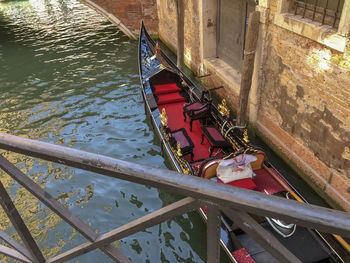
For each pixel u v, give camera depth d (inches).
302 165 246.1
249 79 264.5
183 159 231.6
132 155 303.4
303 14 211.6
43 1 904.3
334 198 219.5
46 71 495.2
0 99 421.7
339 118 195.6
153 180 31.4
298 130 240.7
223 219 182.7
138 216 237.9
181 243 213.5
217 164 209.6
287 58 232.1
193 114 277.7
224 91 358.6
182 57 434.0
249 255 169.3
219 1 366.6
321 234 170.2
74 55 547.2
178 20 406.3
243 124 288.0
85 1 570.9
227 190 28.8
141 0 572.7
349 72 179.2
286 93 243.8
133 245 214.2
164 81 352.5
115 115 368.2
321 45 195.9
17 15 789.9
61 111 383.6
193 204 31.0
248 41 247.4
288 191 201.5
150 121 351.9
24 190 261.9
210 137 248.2
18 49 584.7
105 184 266.1
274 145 278.8
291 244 169.9
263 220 181.2
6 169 40.5
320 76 203.2
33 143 37.7
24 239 50.6
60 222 232.5
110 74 472.4
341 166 205.2
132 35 602.5
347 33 171.5
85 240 219.6
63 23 713.0
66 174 277.7
